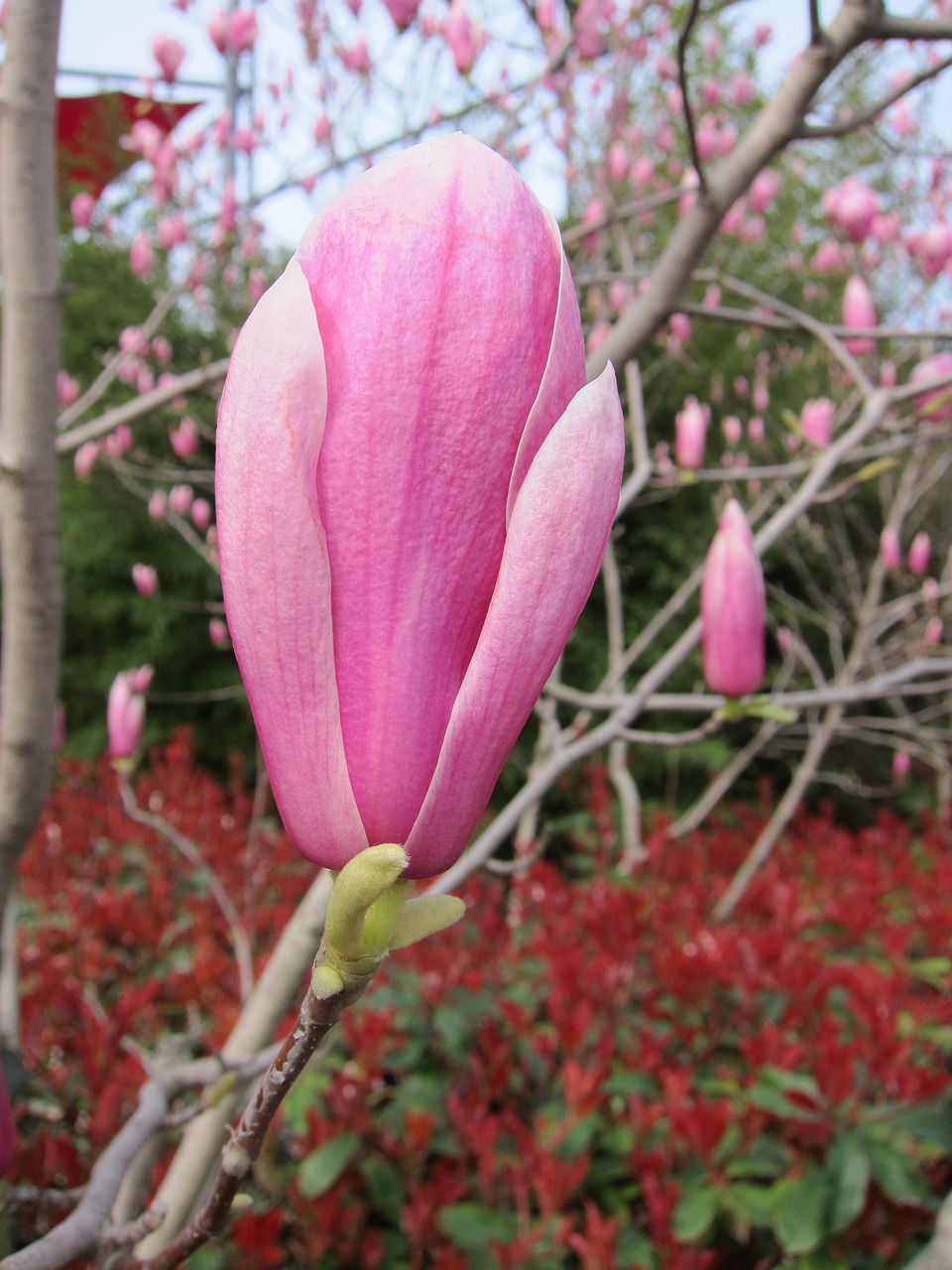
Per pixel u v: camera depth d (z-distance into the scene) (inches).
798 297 273.0
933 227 122.0
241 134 148.4
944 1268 33.4
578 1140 89.0
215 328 243.6
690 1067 101.1
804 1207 80.0
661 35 134.2
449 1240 86.2
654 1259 86.2
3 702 43.7
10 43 40.1
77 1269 57.4
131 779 236.8
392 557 15.6
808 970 110.2
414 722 16.1
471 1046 105.0
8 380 41.6
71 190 166.4
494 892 132.7
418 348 15.1
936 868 172.2
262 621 15.6
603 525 15.6
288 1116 95.3
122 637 271.7
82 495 258.8
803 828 217.6
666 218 231.6
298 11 118.8
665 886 152.9
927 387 68.8
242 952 84.0
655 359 244.8
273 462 15.0
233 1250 77.4
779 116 55.0
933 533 231.1
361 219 15.6
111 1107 79.4
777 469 87.6
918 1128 84.0
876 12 51.4
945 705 164.4
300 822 16.7
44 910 139.3
